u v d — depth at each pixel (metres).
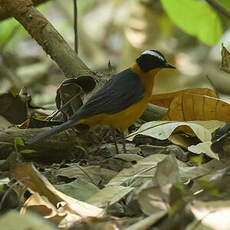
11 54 19.56
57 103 10.91
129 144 10.98
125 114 10.29
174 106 11.07
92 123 10.26
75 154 10.24
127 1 24.92
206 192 7.41
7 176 8.70
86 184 8.41
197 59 20.67
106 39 24.36
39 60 21.28
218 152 9.32
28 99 11.33
